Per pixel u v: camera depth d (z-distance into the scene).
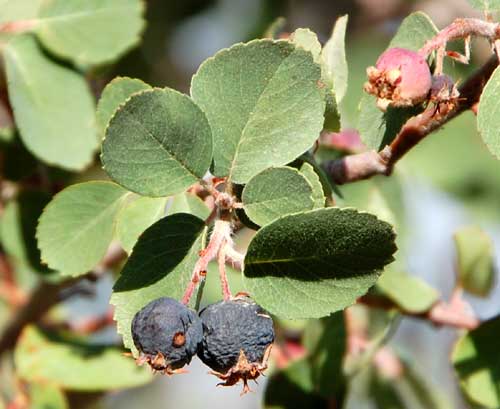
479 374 0.33
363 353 0.35
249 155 0.27
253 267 0.26
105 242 0.30
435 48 0.28
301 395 0.35
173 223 0.27
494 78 0.27
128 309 0.27
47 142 0.34
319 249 0.26
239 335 0.26
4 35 0.34
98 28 0.34
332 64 0.29
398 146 0.29
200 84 0.27
